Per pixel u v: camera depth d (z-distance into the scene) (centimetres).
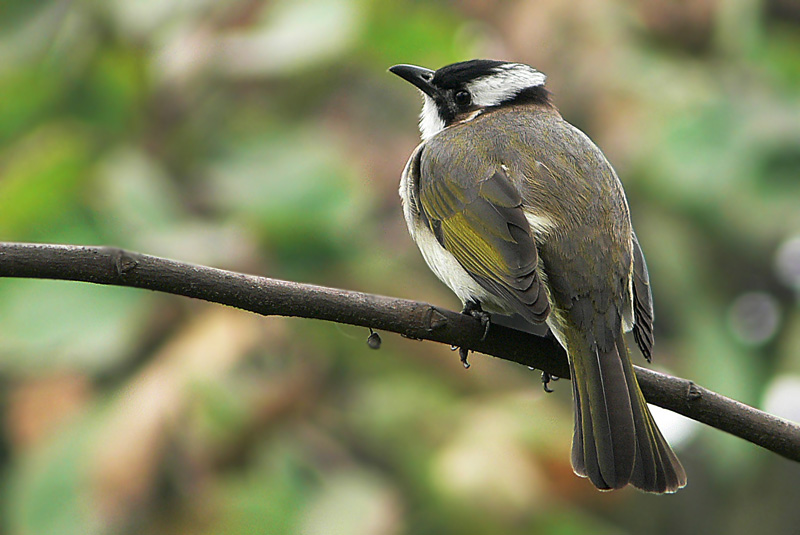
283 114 1151
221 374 1028
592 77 1159
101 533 1009
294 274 1080
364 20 1127
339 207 1074
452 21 1173
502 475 1058
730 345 1234
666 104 1163
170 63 1125
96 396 1053
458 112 1055
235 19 1138
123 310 1051
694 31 1188
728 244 1220
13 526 1030
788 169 1165
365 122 1193
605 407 795
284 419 1050
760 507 1359
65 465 1020
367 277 1090
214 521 1017
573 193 881
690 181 1158
